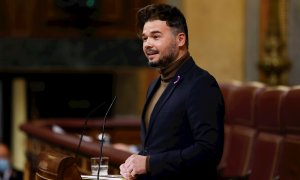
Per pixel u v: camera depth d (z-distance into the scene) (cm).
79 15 2278
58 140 1364
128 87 2450
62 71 2528
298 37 2267
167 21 773
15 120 2570
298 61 2269
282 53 2259
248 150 1408
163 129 764
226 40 2308
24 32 2288
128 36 2297
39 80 2547
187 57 786
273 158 1299
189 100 745
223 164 1488
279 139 1305
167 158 742
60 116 2566
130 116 2436
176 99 760
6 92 2547
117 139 1962
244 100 1465
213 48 2305
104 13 2281
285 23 2256
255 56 2303
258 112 1395
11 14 2281
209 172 751
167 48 773
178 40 779
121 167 776
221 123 738
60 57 2297
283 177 1252
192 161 727
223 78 2309
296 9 2264
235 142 1474
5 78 2531
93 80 2527
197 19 2295
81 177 828
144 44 785
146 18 782
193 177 747
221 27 2302
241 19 2302
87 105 2542
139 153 809
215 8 2298
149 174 760
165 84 801
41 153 888
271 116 1335
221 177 1257
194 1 2291
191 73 771
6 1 2277
